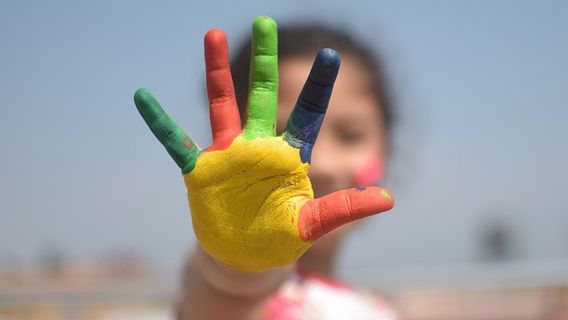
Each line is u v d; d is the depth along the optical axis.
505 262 1.50
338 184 0.82
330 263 0.83
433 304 1.53
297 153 0.54
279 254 0.54
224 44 0.56
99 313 1.38
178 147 0.55
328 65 0.54
